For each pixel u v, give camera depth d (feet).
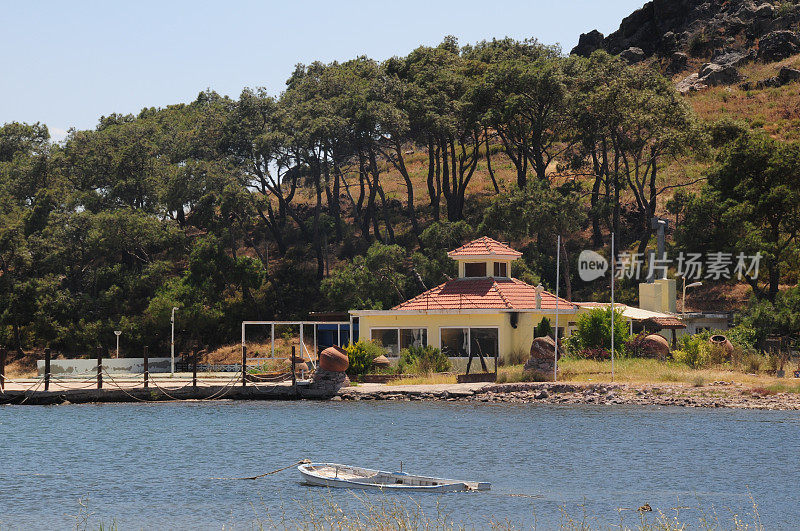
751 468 196.13
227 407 323.16
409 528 144.15
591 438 236.43
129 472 203.62
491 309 383.65
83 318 572.10
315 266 636.48
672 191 620.49
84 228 623.77
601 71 585.22
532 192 519.60
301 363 393.50
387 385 354.95
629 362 358.64
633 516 158.20
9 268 639.35
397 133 590.55
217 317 549.13
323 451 225.15
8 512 167.32
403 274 549.95
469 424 264.31
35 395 341.41
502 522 153.89
